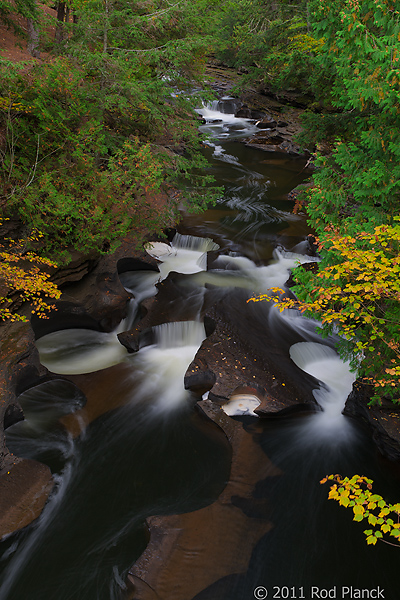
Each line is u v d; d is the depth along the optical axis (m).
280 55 21.64
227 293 10.67
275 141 22.56
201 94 11.67
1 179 8.69
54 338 9.59
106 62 10.20
